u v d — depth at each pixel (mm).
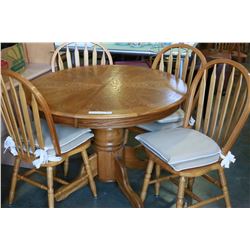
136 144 2719
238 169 2354
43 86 1920
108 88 1872
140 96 1739
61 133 1798
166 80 2031
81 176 2062
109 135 2020
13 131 1667
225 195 1747
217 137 1720
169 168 1542
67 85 1935
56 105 1614
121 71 2256
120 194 2098
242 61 4887
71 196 2078
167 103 1641
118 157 2102
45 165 1684
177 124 2037
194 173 1528
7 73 1443
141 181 2236
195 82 1780
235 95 1596
